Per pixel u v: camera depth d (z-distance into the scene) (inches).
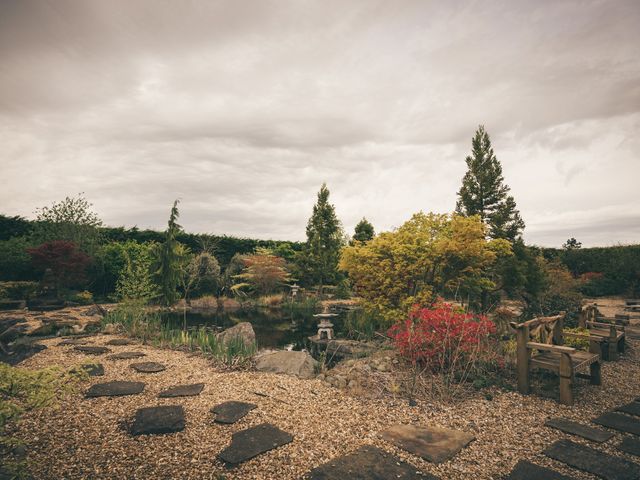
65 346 296.4
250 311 686.5
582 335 249.6
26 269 639.1
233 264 863.7
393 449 134.4
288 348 382.3
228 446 133.0
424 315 233.1
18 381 115.0
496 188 582.6
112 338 340.5
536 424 159.5
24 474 103.6
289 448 133.3
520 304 569.3
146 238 840.3
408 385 206.4
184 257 690.2
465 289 436.1
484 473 118.9
